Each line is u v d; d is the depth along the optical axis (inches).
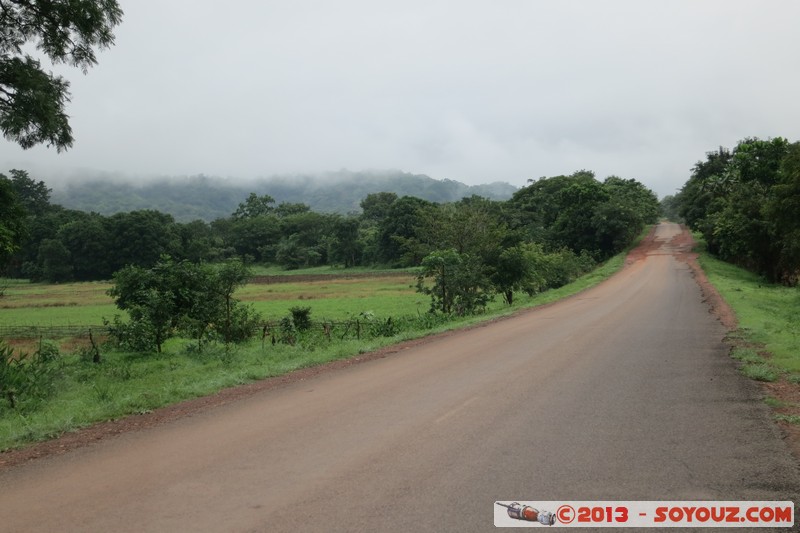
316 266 4950.8
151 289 741.3
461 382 353.7
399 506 165.9
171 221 4931.1
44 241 4210.1
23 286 3710.6
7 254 572.1
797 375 337.4
